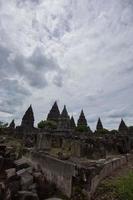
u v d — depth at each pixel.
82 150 12.80
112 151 17.00
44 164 8.02
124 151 17.56
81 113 70.75
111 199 5.66
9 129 38.31
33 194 5.28
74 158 10.06
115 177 7.86
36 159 9.12
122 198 5.46
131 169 9.71
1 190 5.37
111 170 8.81
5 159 8.36
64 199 5.83
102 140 18.44
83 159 10.52
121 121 54.38
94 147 13.39
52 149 14.73
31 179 6.28
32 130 36.94
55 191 6.45
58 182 6.64
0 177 6.93
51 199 5.59
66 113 61.09
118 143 18.83
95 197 5.97
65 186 6.14
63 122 47.28
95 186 6.38
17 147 14.66
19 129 38.97
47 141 12.86
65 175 6.26
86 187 5.92
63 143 16.11
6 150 11.00
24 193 5.26
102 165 7.55
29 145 15.99
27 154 10.95
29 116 53.91
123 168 10.04
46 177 7.59
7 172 6.81
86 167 6.48
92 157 11.91
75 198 5.72
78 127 46.00
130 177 6.32
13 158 9.93
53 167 7.16
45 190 6.26
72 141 15.18
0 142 18.39
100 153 12.69
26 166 8.20
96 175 6.59
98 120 69.69
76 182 6.07
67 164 6.33
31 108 56.22
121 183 6.07
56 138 19.08
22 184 5.92
